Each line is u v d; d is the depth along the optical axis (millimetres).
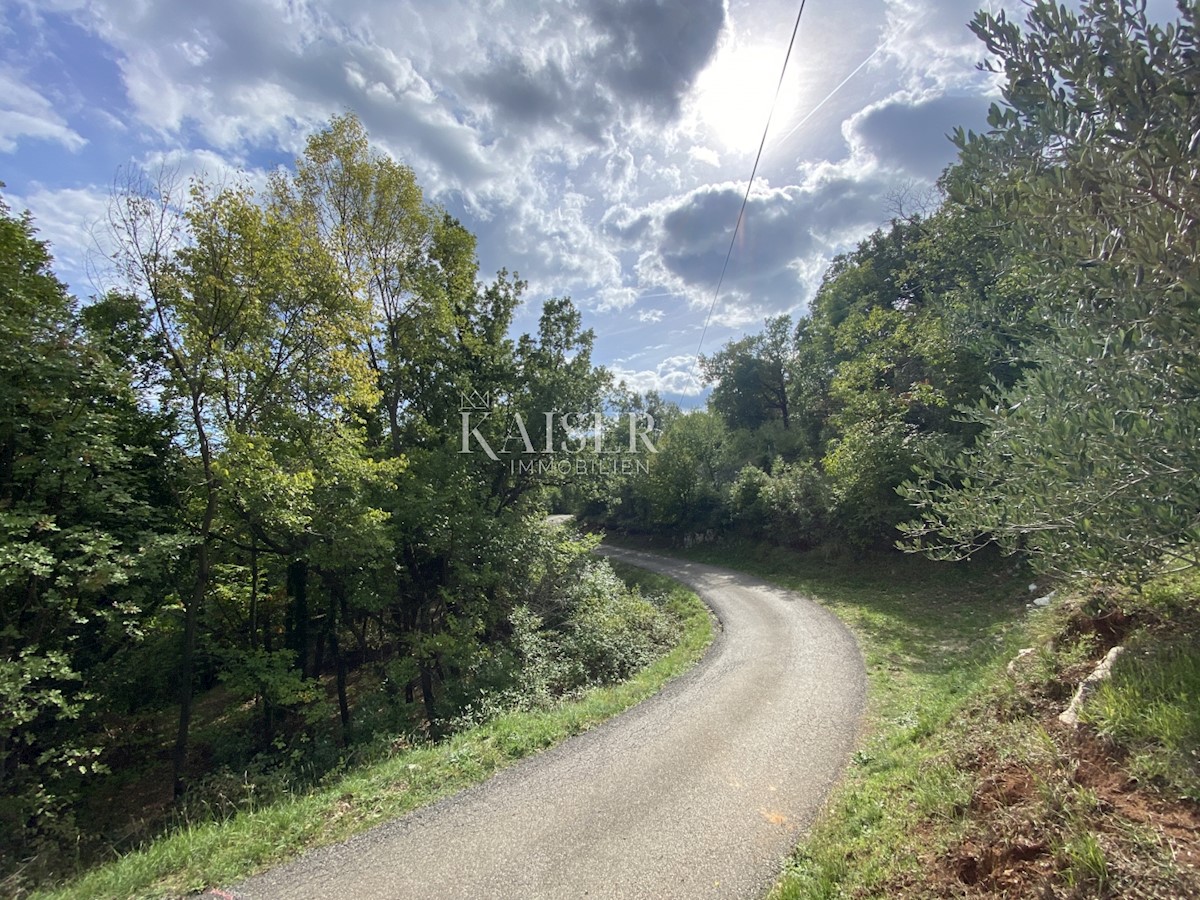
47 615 7336
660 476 28531
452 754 5871
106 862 5098
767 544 22391
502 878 3729
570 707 7664
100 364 7379
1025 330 6676
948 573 13727
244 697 10453
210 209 8445
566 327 16922
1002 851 2631
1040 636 5059
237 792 6184
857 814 3891
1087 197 2457
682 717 6742
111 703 9383
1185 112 2123
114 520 7980
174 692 10922
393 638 13844
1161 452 2496
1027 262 3271
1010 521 3473
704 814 4395
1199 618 3758
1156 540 2922
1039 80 2682
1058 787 2814
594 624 12633
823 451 24766
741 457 29609
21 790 6691
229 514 9469
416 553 13484
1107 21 2367
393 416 13820
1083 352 3027
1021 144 2850
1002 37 2797
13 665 5824
